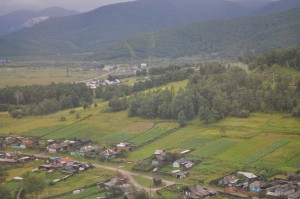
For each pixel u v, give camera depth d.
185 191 166.62
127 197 156.12
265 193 161.25
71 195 169.62
